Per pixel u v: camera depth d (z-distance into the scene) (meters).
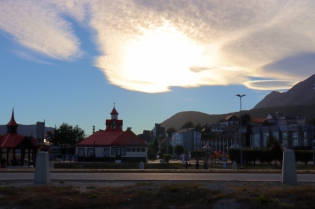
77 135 91.50
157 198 17.83
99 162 65.69
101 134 73.94
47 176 22.12
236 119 146.50
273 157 57.84
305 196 17.17
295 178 21.67
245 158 61.56
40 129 78.06
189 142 119.31
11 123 57.88
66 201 17.20
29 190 19.20
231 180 23.03
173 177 26.09
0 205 16.95
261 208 16.06
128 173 30.44
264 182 22.16
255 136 95.44
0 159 54.78
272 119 113.81
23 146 55.09
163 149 104.00
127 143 70.25
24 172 31.98
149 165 60.38
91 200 17.38
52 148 85.81
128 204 17.28
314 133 80.06
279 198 17.20
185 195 17.94
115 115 76.38
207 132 140.00
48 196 17.84
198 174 29.28
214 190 18.50
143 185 20.30
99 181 22.97
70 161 67.12
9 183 22.02
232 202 16.64
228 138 111.12
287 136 83.38
